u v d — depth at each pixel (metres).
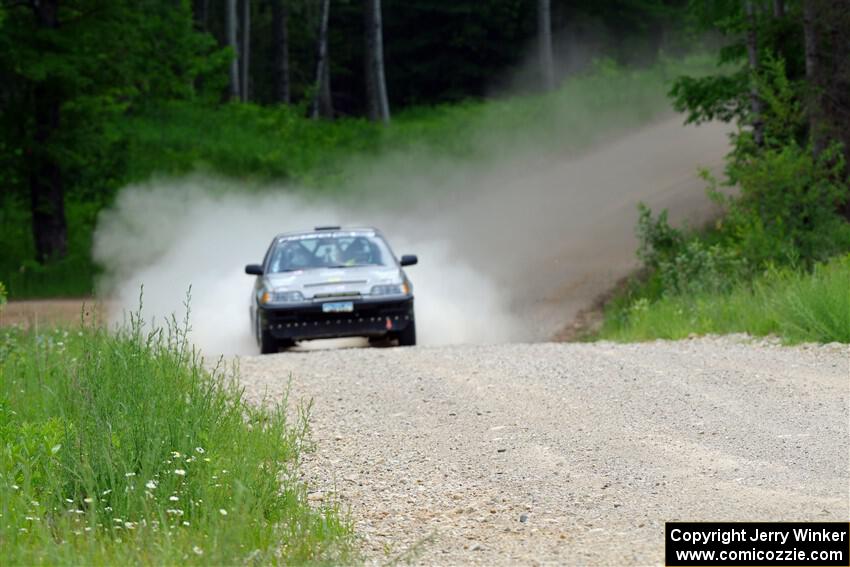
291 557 23.27
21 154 121.56
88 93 122.81
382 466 33.38
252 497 26.34
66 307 93.94
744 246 75.81
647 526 25.86
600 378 45.97
